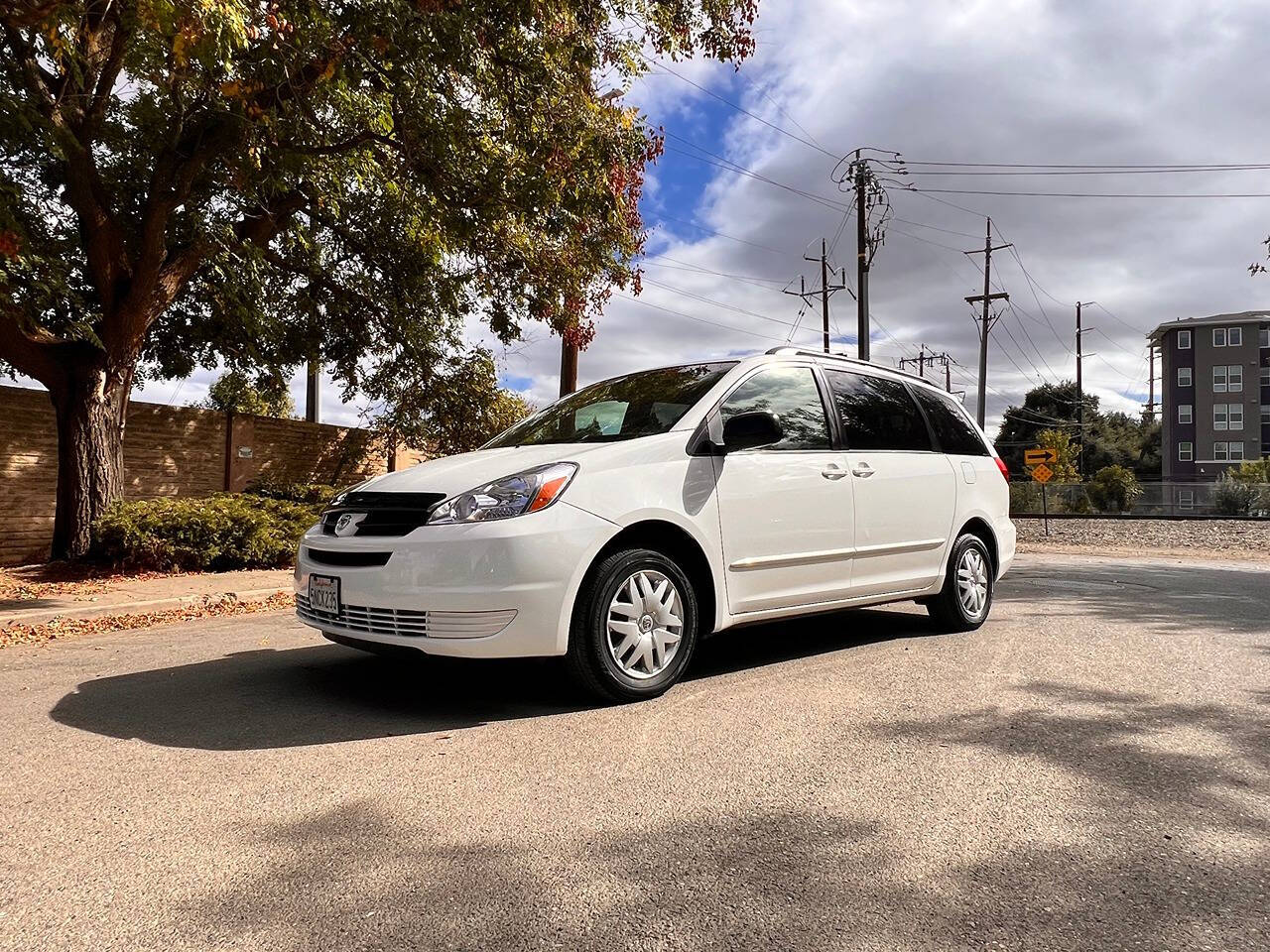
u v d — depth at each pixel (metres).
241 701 4.12
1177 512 37.59
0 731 3.64
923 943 1.98
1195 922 2.07
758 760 3.25
